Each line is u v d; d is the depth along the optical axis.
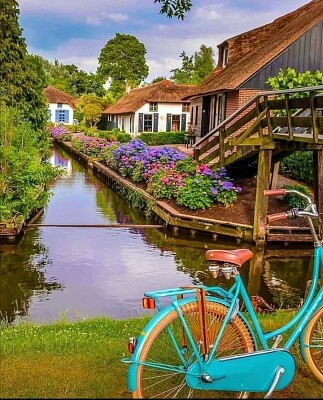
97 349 4.33
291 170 17.92
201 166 15.30
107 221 14.85
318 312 3.45
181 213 13.74
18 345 4.42
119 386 3.55
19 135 14.11
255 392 3.17
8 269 9.70
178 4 7.52
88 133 47.28
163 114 44.59
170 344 3.57
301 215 3.42
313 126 10.01
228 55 27.00
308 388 3.51
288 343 3.40
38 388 3.52
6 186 12.95
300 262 10.72
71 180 25.23
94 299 8.02
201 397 3.19
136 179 19.25
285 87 16.38
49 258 10.56
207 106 26.30
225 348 3.19
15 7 26.92
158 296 2.97
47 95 68.94
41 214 15.62
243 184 15.86
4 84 26.38
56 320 6.70
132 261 10.46
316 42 21.03
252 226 12.28
